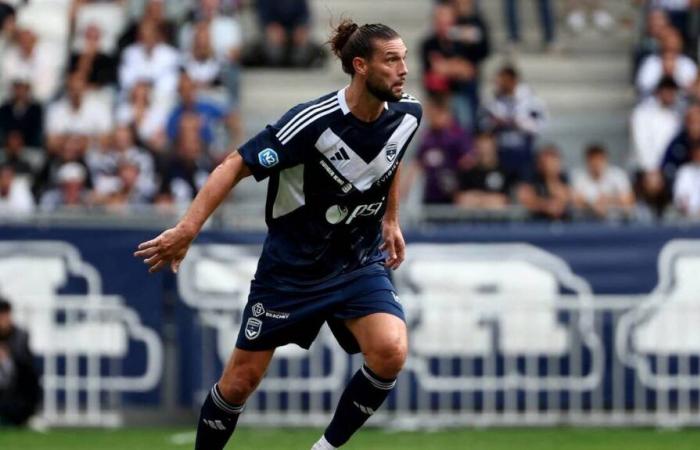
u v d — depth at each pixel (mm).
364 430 40750
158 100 52969
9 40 56250
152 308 41375
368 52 22844
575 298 41531
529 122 51062
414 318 41594
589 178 49250
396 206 25422
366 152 23328
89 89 53312
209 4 55125
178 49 54781
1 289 41312
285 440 38125
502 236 41656
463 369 41562
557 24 62062
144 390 41469
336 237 23859
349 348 24594
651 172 48031
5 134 52625
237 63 55375
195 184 47281
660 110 53469
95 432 40031
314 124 23109
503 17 61812
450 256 41625
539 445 37031
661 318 41500
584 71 59812
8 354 40562
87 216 43500
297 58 57781
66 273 41406
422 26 61250
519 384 41562
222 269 41406
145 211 43500
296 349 41375
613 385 41531
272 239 24188
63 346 41375
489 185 47469
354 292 23875
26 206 47969
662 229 41562
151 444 37094
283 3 57656
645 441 37906
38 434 39375
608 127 58094
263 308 24172
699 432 40125
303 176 23484
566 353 41531
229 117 52531
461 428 41250
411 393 41531
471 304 41562
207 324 41375
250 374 24406
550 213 45062
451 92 53719
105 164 48438
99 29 54344
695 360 41469
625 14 62250
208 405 24562
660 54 54750
